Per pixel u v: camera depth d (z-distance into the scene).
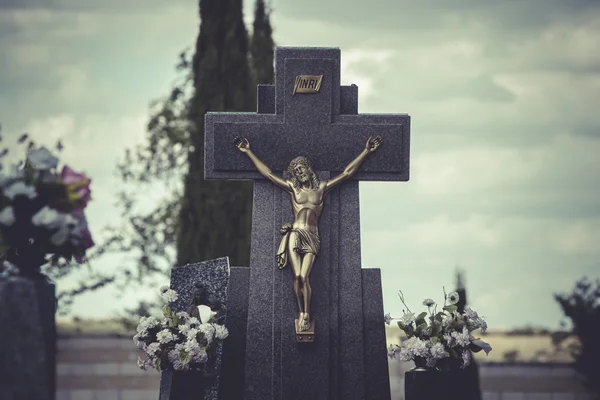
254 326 16.95
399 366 28.33
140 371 29.20
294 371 16.88
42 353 13.18
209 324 17.00
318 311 17.00
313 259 16.92
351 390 16.92
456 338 16.72
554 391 28.11
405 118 17.31
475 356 28.70
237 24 27.05
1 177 13.61
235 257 25.78
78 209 13.86
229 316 17.16
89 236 13.98
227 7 27.06
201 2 27.16
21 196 13.64
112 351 29.22
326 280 17.03
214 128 17.22
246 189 26.09
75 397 29.05
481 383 28.08
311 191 17.05
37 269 13.85
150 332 17.11
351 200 17.20
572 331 28.94
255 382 16.88
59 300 31.09
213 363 17.23
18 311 13.19
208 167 17.20
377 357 17.00
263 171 17.11
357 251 17.11
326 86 17.28
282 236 17.05
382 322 17.06
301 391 16.86
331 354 16.95
